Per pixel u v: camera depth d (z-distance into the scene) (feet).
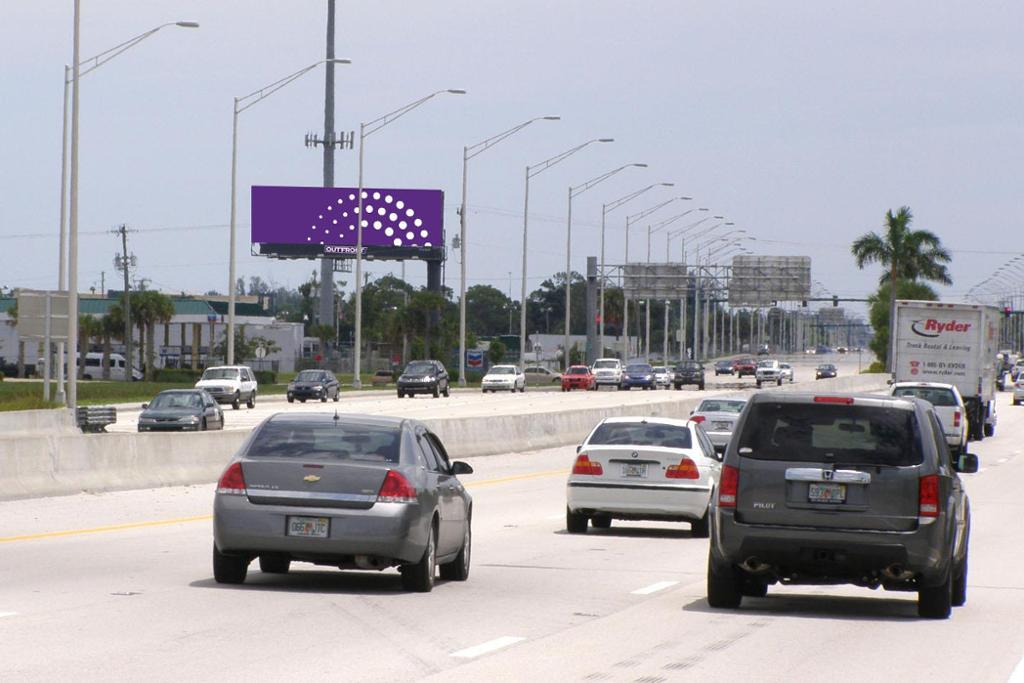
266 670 90.02
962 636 112.98
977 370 474.49
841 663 98.94
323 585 134.21
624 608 125.49
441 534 134.82
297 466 125.39
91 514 203.00
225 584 131.95
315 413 134.62
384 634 106.11
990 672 96.27
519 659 96.94
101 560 151.64
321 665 92.32
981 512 245.86
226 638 102.12
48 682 84.12
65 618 110.22
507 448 391.65
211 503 223.51
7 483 214.90
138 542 170.40
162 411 408.46
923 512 116.06
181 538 175.42
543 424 421.18
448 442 361.51
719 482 120.26
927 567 116.78
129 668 89.35
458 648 101.04
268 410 592.19
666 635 109.91
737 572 123.85
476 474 321.93
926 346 477.36
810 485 117.39
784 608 128.16
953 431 394.93
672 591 138.31
